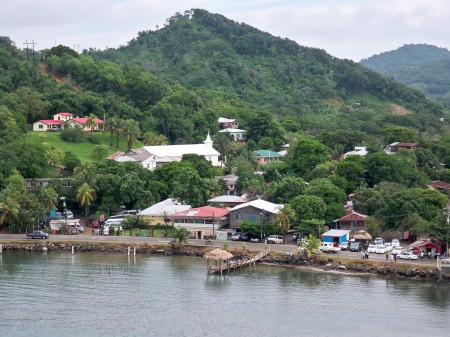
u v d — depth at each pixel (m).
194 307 133.25
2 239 191.75
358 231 185.62
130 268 165.75
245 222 191.12
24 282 151.50
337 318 126.25
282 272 161.62
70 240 190.88
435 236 163.50
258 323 123.88
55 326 122.25
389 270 156.12
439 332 118.50
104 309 132.12
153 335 117.88
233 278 155.62
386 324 122.69
